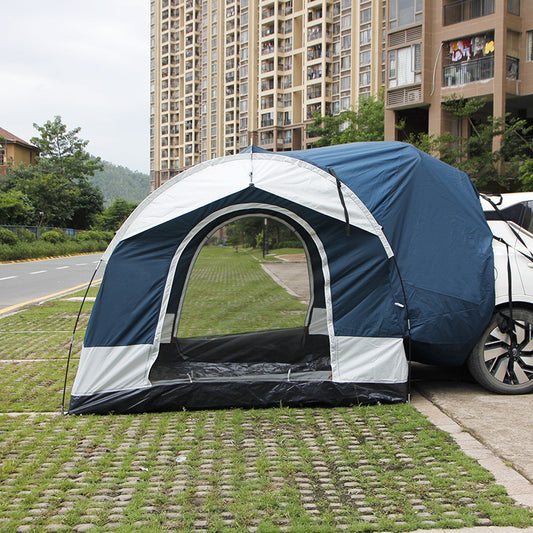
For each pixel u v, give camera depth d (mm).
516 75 25594
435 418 4297
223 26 89312
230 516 2863
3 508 2992
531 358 4922
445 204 4973
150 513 2906
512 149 23812
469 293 4703
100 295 4672
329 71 65688
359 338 4703
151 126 111250
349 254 4750
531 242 5039
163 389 4605
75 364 6391
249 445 3826
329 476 3316
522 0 25516
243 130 85250
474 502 2932
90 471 3457
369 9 60000
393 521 2764
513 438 3793
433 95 27484
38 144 65562
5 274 21375
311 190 4715
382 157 5098
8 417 4562
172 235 4770
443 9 26812
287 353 5223
